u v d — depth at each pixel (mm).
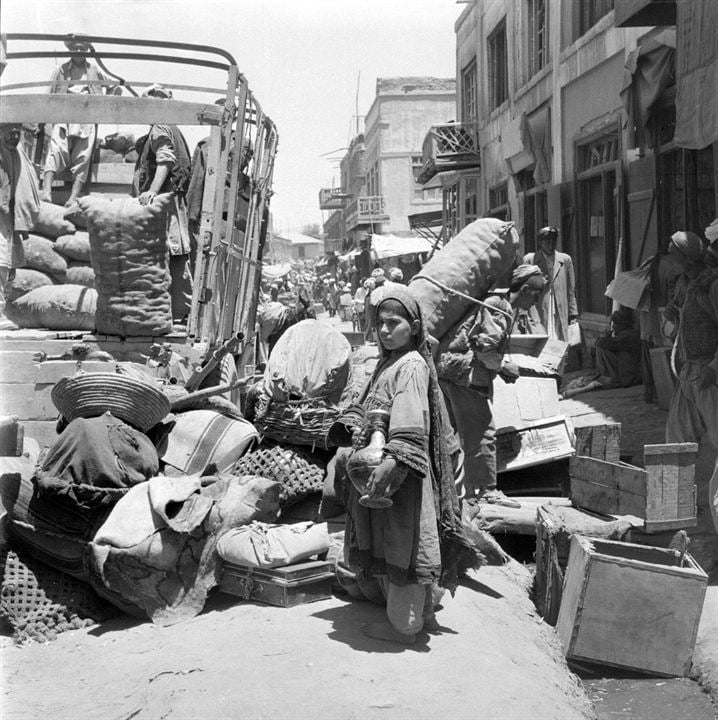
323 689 3465
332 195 53938
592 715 4051
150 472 4953
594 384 12547
